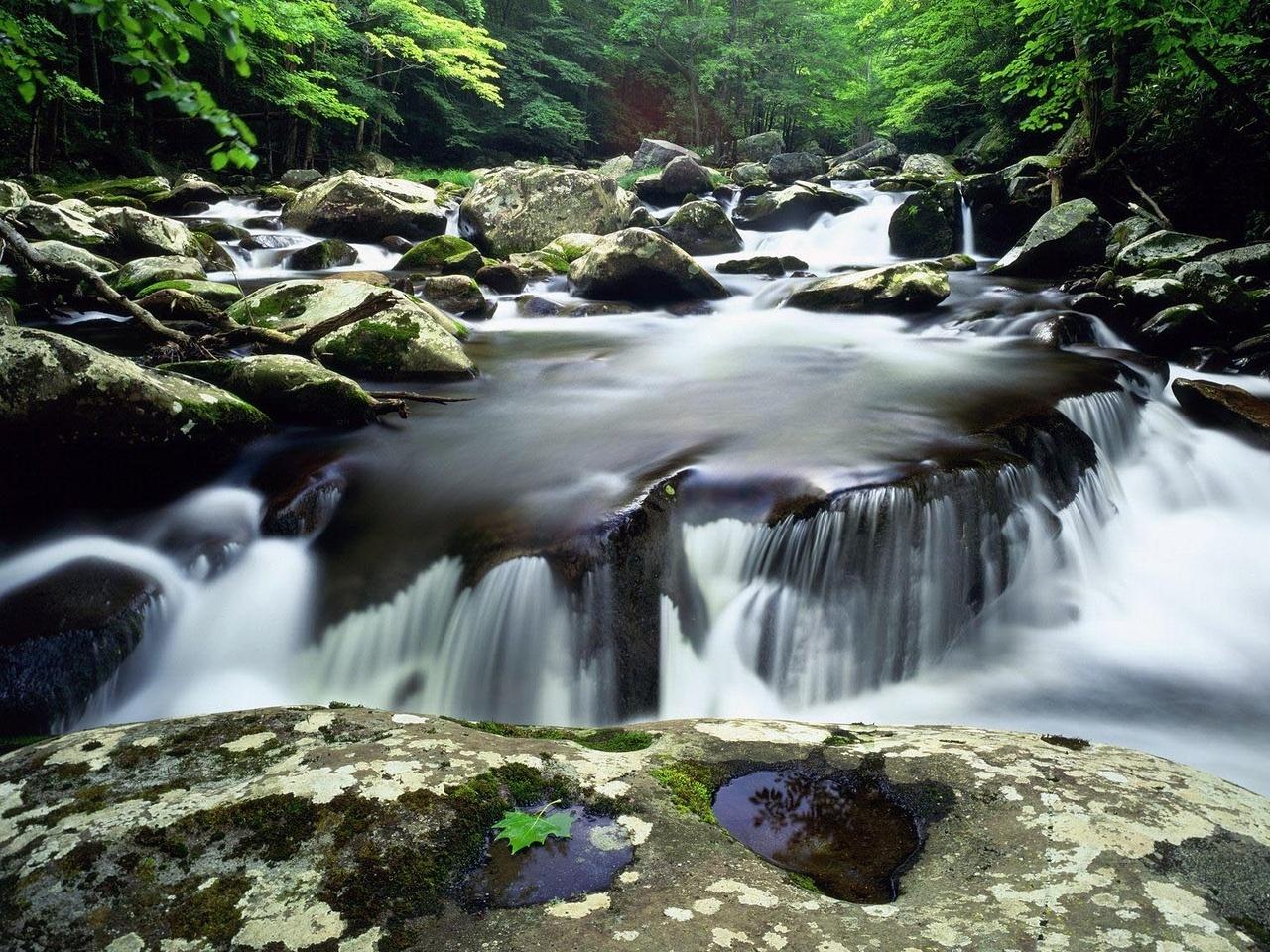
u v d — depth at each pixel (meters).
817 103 40.94
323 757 1.74
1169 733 3.91
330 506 4.89
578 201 16.66
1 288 8.59
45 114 19.27
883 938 1.25
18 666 3.57
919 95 24.81
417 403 6.57
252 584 4.43
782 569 4.29
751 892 1.37
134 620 3.97
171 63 1.89
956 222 15.06
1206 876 1.43
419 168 31.28
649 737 2.08
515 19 37.62
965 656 4.64
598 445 5.51
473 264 12.77
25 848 1.45
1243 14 10.17
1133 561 5.56
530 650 4.00
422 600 4.25
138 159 21.73
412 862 1.42
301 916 1.29
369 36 25.67
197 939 1.25
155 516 4.71
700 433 5.65
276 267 13.61
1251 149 11.55
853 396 6.52
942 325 9.49
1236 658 4.55
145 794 1.60
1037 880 1.42
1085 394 6.50
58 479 4.67
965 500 4.72
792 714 4.16
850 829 1.64
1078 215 11.59
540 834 1.51
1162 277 9.55
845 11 38.84
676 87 41.69
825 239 17.12
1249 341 8.50
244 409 5.45
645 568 4.23
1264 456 6.52
